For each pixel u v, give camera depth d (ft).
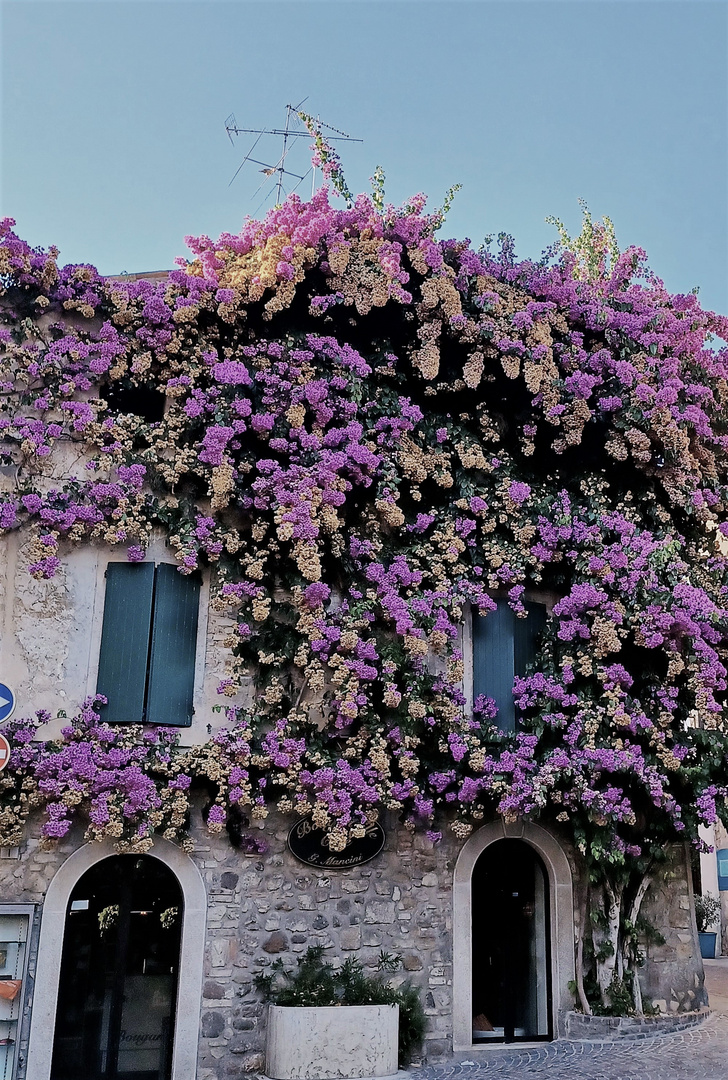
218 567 29.17
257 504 29.30
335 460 29.66
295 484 29.35
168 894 27.66
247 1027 27.20
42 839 25.76
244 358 30.96
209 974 27.17
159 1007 26.96
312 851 28.86
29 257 29.35
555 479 34.73
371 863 29.89
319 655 28.71
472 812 30.22
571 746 30.19
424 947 29.89
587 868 32.01
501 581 32.76
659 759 30.40
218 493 28.76
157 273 37.29
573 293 34.45
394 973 29.30
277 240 31.12
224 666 29.07
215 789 27.94
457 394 33.76
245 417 30.22
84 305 29.76
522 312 33.17
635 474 34.42
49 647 27.53
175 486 29.55
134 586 28.60
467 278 33.14
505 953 31.76
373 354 32.63
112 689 27.84
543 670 31.81
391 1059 26.89
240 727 27.96
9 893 25.59
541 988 31.86
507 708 32.22
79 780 25.95
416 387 33.42
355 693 28.37
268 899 28.32
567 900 32.24
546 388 33.12
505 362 32.73
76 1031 25.98
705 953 57.11
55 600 27.86
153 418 30.86
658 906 33.73
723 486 35.04
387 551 31.12
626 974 31.96
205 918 27.40
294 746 27.84
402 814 30.42
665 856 31.96
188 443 29.73
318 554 29.09
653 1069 27.32
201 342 30.91
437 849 30.86
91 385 29.63
